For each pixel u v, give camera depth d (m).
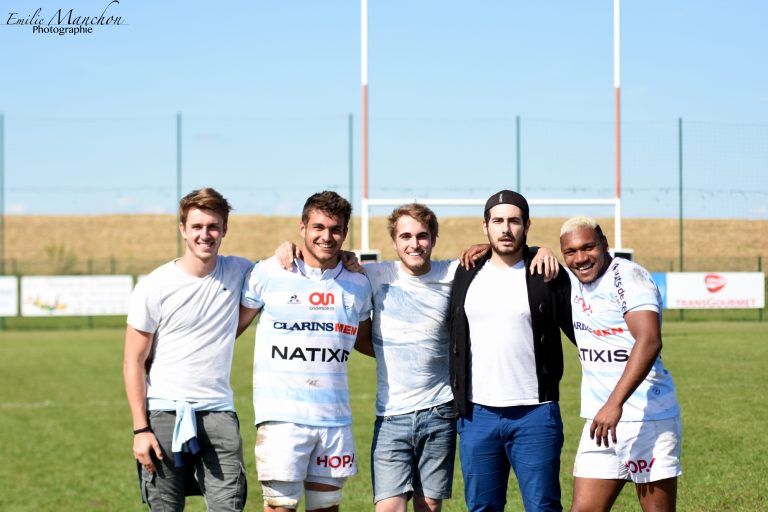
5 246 49.84
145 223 53.53
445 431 4.76
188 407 4.46
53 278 22.67
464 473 4.73
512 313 4.54
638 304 4.26
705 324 20.16
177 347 4.52
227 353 4.60
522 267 4.64
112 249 49.75
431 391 4.74
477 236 46.94
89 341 20.56
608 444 4.26
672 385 4.49
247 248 48.19
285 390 4.59
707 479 6.91
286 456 4.55
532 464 4.58
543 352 4.56
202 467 4.59
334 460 4.65
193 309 4.51
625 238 33.16
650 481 4.37
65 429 10.38
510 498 6.80
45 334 22.53
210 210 4.50
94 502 7.14
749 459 7.47
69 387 13.69
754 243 31.20
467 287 4.63
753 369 12.79
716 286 20.12
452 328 4.67
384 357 4.76
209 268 4.59
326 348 4.61
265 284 4.66
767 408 9.75
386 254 39.56
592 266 4.40
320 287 4.62
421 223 4.63
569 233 4.40
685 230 32.41
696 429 8.74
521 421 4.57
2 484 7.80
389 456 4.76
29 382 14.23
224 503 4.53
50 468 8.42
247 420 10.42
